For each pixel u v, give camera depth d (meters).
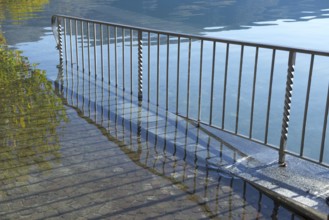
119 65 8.38
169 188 3.09
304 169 3.36
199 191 3.06
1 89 5.43
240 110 6.23
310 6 18.48
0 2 18.50
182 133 4.13
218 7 18.06
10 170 3.35
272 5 18.81
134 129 4.22
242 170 3.36
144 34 11.80
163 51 9.66
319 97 6.64
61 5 18.42
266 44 3.45
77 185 3.12
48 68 6.87
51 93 5.37
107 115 4.61
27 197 2.96
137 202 2.90
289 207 2.86
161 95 6.82
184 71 8.05
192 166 3.45
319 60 8.74
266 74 7.75
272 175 3.25
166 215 2.75
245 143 3.91
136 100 5.16
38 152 3.67
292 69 3.28
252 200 2.94
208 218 2.72
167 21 14.27
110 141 3.92
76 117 4.54
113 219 2.71
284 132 3.37
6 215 2.74
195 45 10.27
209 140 3.97
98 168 3.39
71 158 3.56
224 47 9.99
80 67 7.47
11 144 3.83
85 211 2.79
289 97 3.32
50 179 3.21
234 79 7.53
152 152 3.70
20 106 4.85
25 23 12.52
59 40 7.13
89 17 14.94
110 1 20.47
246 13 16.33
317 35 11.39
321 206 2.79
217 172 3.34
